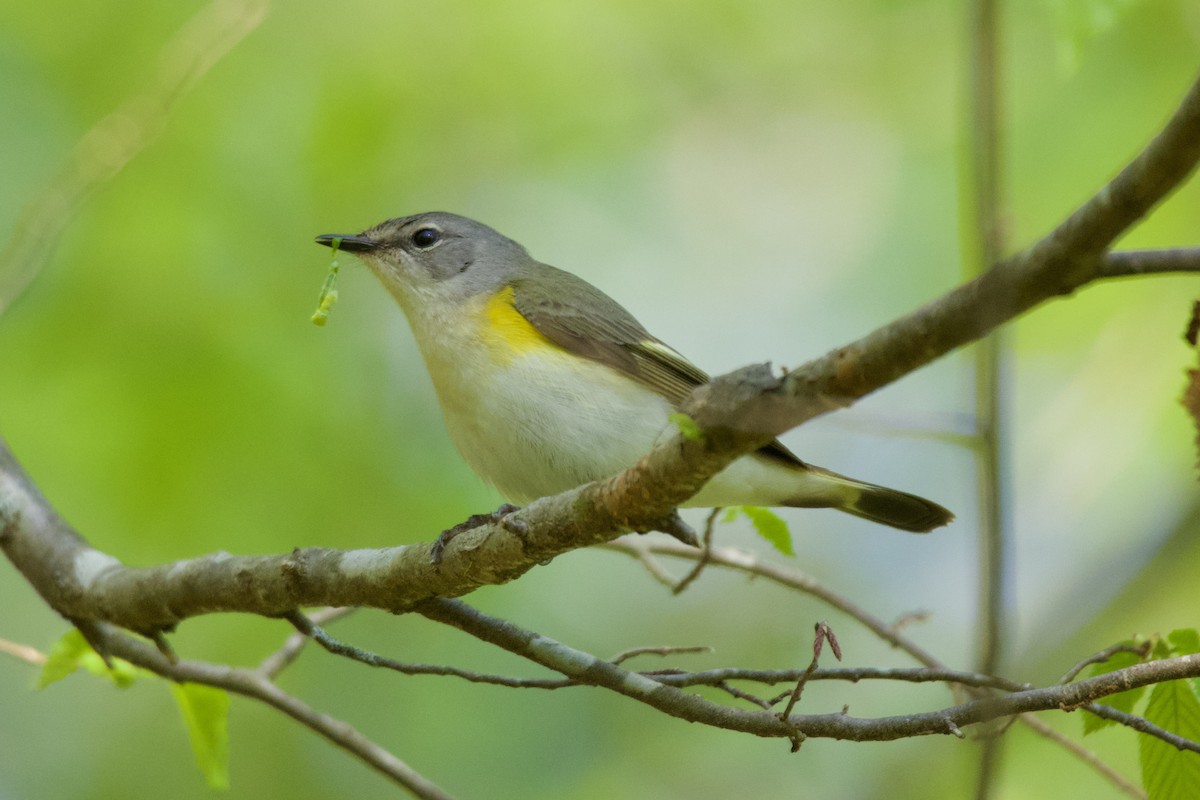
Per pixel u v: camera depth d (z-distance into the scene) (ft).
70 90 41.34
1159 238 43.19
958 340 13.10
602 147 47.24
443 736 39.60
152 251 39.65
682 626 45.06
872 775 39.60
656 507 17.62
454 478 39.68
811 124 47.91
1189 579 38.04
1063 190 42.65
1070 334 43.93
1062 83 43.42
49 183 33.71
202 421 37.96
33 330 38.14
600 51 46.60
